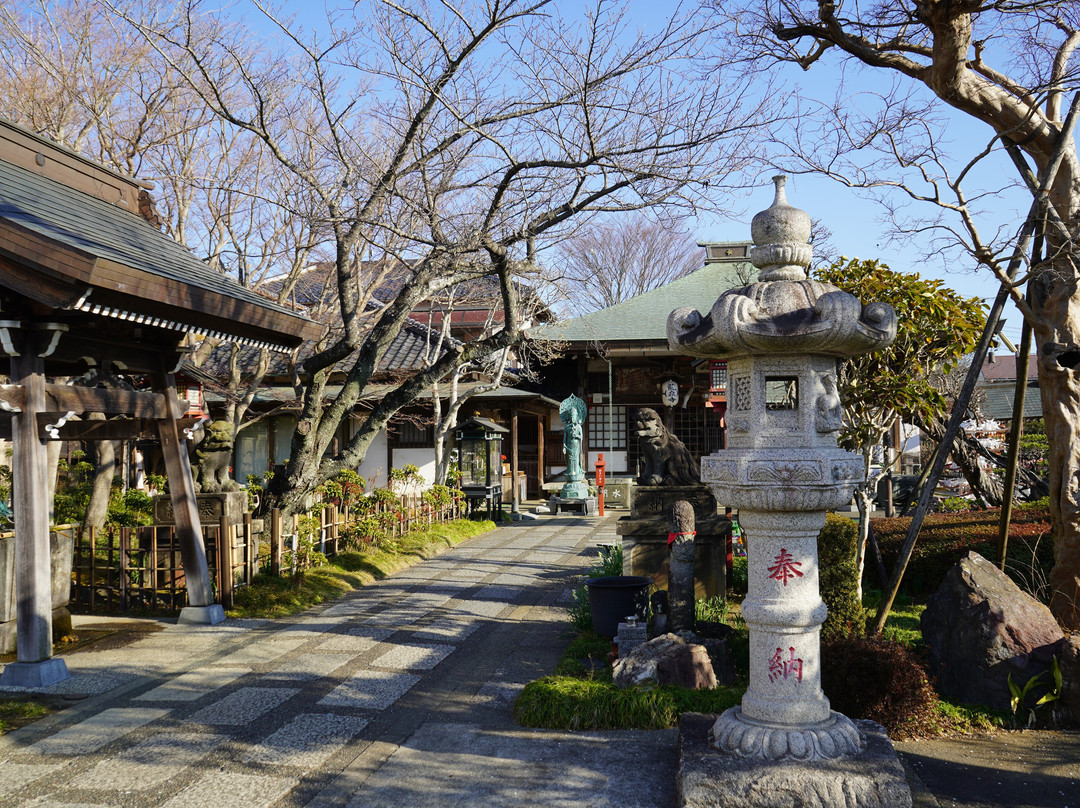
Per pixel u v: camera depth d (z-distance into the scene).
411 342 19.16
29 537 6.48
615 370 21.92
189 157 12.77
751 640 4.42
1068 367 6.68
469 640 7.77
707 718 4.79
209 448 9.90
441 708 5.85
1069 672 5.27
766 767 3.99
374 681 6.47
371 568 11.34
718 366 14.89
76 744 5.20
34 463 6.55
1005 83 6.94
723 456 4.41
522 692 5.91
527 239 9.09
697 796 3.94
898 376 7.30
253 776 4.71
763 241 4.50
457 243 8.95
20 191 7.06
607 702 5.44
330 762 4.90
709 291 22.00
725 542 8.74
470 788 4.53
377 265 14.33
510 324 10.01
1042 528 8.52
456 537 14.66
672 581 6.44
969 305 7.52
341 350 9.88
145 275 6.44
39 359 6.61
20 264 6.03
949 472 12.79
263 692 6.20
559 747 5.07
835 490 4.12
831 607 6.71
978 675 5.56
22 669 6.39
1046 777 4.53
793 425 4.31
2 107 12.23
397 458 18.80
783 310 4.20
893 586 6.50
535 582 10.72
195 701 6.01
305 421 10.40
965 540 8.72
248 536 9.68
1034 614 5.67
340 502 12.26
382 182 9.22
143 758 4.98
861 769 3.96
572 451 19.80
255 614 8.88
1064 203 6.75
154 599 9.09
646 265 30.75
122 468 17.56
